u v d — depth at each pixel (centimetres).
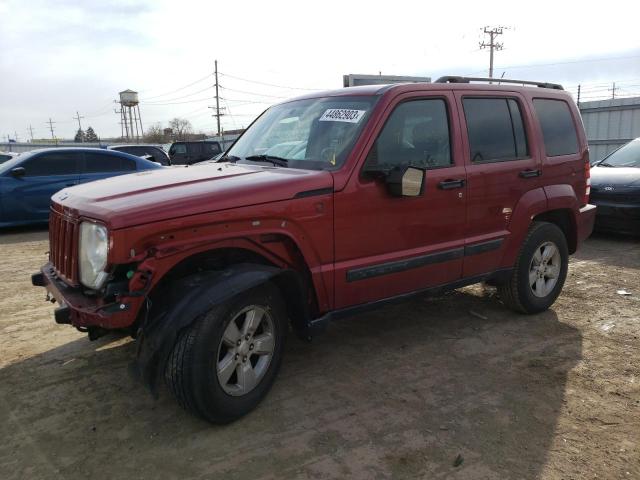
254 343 332
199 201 302
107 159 1132
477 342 451
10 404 349
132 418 332
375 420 331
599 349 436
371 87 410
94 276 300
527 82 525
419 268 409
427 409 344
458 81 456
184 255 300
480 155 445
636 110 1989
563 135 527
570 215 535
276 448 302
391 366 406
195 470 283
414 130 404
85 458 294
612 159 988
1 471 283
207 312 299
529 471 282
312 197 345
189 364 296
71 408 344
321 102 429
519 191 474
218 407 311
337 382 380
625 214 828
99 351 429
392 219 387
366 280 381
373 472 281
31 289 607
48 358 416
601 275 654
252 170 377
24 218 1023
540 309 514
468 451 299
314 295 362
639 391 366
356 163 366
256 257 343
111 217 281
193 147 2317
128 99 7575
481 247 448
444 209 417
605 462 289
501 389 370
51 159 1062
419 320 503
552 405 348
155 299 306
